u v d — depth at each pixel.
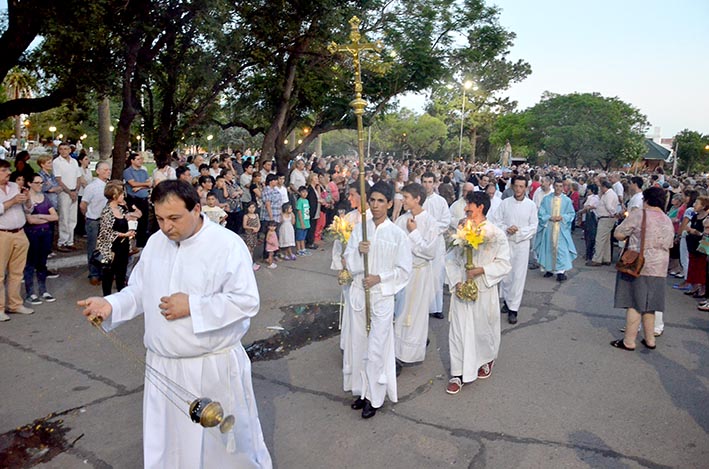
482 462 3.88
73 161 10.09
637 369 5.75
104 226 6.97
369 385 4.41
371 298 4.43
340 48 4.26
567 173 28.80
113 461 3.77
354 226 4.70
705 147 67.19
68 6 7.92
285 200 11.02
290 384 5.11
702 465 3.92
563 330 7.07
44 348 5.74
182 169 10.06
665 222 6.05
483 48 17.39
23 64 9.62
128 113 10.79
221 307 2.74
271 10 12.12
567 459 3.95
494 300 5.16
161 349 2.85
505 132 53.69
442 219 7.40
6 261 6.45
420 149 60.56
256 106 17.62
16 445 3.93
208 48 11.16
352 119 17.97
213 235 2.87
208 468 2.94
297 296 8.25
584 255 13.29
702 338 6.88
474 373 5.06
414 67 16.64
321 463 3.82
